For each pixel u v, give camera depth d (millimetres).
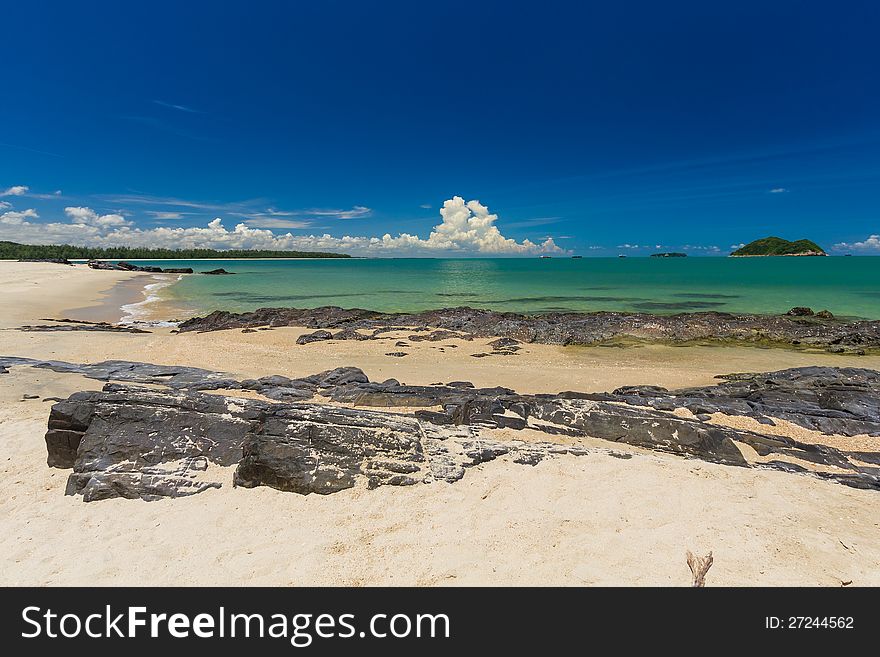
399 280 71000
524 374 16750
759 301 40594
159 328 28016
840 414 11055
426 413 10734
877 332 24016
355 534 6340
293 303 42438
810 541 6219
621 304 40156
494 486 7520
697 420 10984
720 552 5965
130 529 6469
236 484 7387
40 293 41656
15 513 6844
